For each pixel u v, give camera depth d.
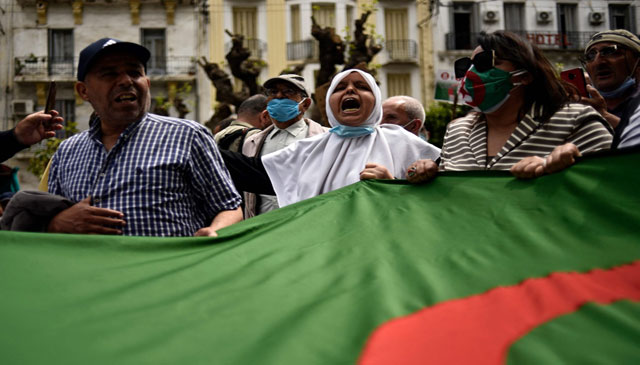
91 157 3.53
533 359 1.79
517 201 2.81
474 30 31.09
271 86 5.18
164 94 30.14
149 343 1.97
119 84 3.44
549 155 2.87
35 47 29.64
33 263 2.54
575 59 30.72
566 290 2.14
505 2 30.98
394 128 4.25
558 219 2.62
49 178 3.66
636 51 4.55
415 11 31.11
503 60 3.22
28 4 29.55
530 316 2.02
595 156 2.74
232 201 3.61
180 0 29.89
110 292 2.35
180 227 3.44
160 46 30.22
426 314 2.10
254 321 2.11
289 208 3.32
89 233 3.20
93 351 1.93
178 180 3.47
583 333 1.89
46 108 3.64
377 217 3.05
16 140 3.57
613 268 2.27
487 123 3.41
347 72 4.18
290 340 1.95
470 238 2.69
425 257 2.61
